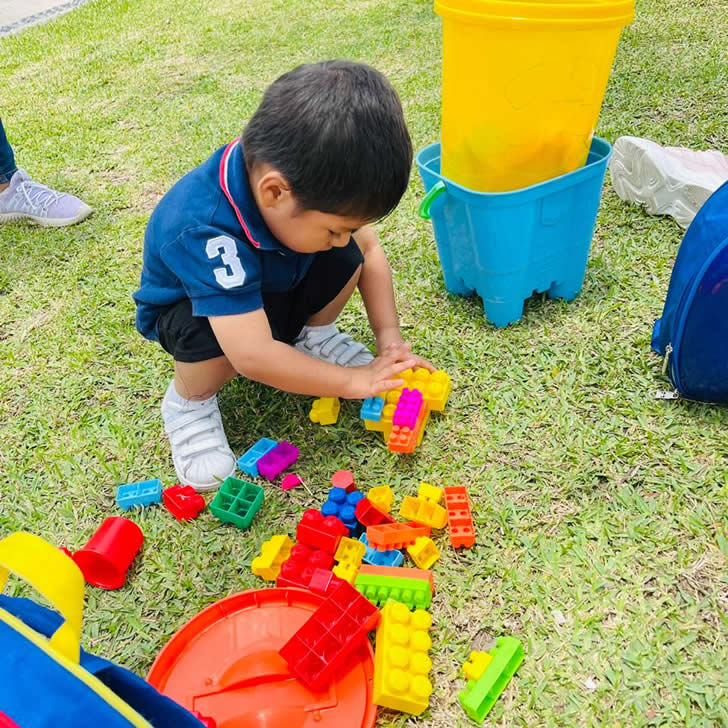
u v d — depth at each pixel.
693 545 1.13
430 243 1.93
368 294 1.49
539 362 1.51
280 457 1.33
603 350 1.51
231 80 3.19
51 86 3.43
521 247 1.47
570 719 0.95
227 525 1.25
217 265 1.13
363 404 1.38
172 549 1.22
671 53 2.74
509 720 0.95
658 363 1.46
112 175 2.50
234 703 0.96
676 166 1.81
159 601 1.15
